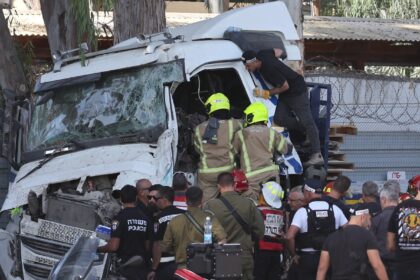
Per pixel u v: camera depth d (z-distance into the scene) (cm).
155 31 3797
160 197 2417
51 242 2569
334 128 3691
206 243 2089
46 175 2633
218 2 6794
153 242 2455
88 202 2553
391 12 8425
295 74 2903
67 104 2891
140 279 2408
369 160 4731
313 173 2903
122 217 2402
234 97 2955
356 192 3797
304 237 2475
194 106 2928
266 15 3048
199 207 2261
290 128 2950
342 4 8738
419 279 2342
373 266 2156
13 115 3008
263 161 2656
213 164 2636
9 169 3659
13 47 3825
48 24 4031
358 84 4744
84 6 3894
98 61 2861
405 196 2897
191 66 2664
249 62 2814
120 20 3822
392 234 2378
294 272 2553
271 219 2606
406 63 6284
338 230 2184
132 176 2469
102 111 2781
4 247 2659
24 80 3841
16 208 2642
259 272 2605
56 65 2973
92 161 2595
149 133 2612
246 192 2611
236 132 2675
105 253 2391
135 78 2747
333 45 5962
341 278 2159
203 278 2070
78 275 1850
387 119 4797
